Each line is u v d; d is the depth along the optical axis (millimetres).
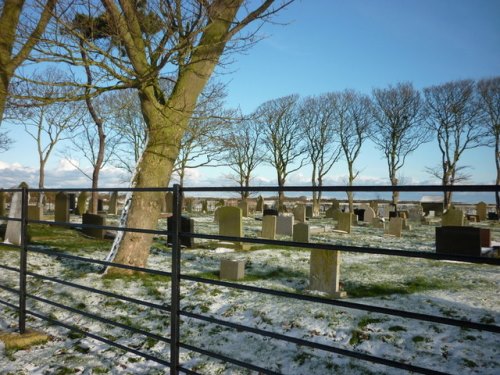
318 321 5605
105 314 5906
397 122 37750
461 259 1849
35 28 7219
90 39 7598
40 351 4582
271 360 4531
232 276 8297
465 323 1885
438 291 7488
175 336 3096
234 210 12359
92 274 8234
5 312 5895
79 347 4723
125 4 7301
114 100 23438
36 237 13359
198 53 8172
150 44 7496
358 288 7773
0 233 13102
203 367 4328
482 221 29938
